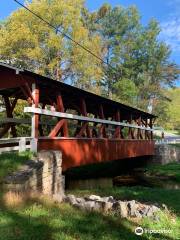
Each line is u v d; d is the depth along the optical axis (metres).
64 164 15.07
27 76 13.41
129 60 67.44
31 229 6.84
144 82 67.44
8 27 35.69
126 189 16.72
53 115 14.01
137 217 9.30
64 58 37.28
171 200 13.39
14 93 16.80
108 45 68.50
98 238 7.00
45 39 36.00
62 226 7.29
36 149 12.77
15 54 34.09
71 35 38.25
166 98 70.44
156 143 36.31
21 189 9.60
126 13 69.56
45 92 16.27
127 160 30.92
